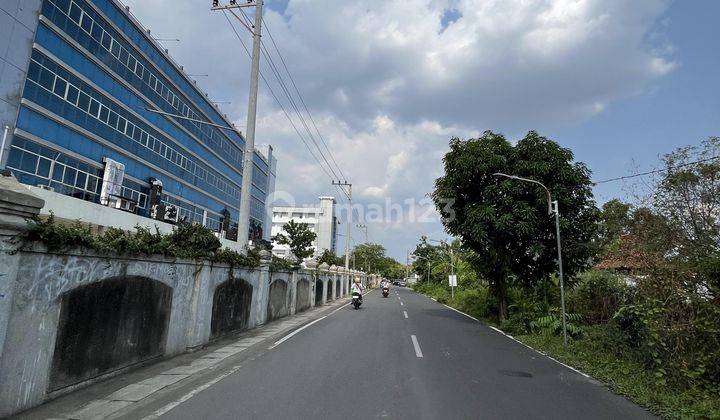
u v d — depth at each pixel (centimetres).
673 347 798
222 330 1184
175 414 538
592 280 1434
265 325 1534
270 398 614
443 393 673
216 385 682
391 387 695
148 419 519
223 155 6241
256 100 1545
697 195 945
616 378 820
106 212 1722
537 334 1412
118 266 705
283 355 947
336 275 3575
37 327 535
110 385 656
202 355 935
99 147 3572
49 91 2992
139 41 4050
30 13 2744
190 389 655
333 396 632
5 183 490
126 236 722
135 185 4128
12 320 497
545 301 1608
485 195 1686
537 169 1582
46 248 544
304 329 1419
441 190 1872
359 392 658
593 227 1638
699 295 799
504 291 1847
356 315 1992
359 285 2503
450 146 1906
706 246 890
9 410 496
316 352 990
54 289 562
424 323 1730
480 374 830
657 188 1023
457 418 556
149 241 804
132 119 4034
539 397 680
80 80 3297
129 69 3931
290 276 1962
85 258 621
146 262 794
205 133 5647
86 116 3388
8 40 2589
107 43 3594
